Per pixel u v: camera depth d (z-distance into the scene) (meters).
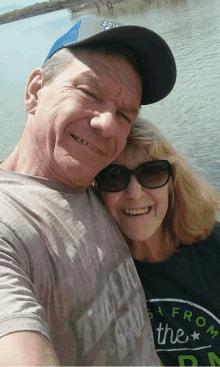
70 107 0.41
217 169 1.58
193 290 0.58
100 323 0.43
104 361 0.44
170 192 0.59
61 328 0.39
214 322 0.57
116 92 0.44
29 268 0.35
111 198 0.55
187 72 3.54
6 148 2.73
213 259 0.59
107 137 0.43
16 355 0.24
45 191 0.41
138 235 0.56
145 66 0.49
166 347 0.57
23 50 8.27
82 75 0.42
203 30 5.33
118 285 0.48
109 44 0.45
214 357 0.56
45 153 0.43
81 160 0.43
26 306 0.28
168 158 0.56
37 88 0.47
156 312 0.58
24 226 0.36
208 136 2.03
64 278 0.38
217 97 2.62
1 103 4.15
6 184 0.40
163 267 0.59
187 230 0.59
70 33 0.46
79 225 0.42
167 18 7.66
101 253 0.44
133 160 0.54
